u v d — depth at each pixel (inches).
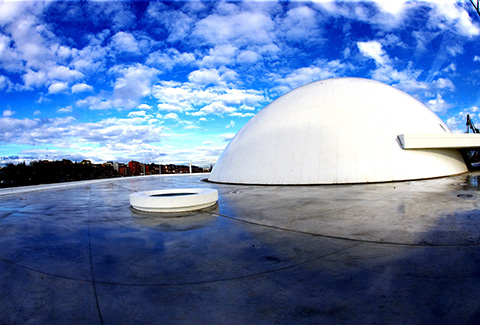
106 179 1305.4
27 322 117.8
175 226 282.5
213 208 375.2
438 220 253.1
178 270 167.6
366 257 175.9
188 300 131.3
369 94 717.3
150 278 157.6
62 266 180.9
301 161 635.5
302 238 223.0
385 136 641.6
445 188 445.7
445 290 130.4
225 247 208.7
